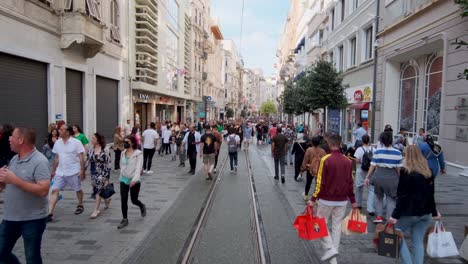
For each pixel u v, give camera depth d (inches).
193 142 502.3
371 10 807.7
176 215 288.8
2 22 440.1
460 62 466.3
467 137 453.7
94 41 610.9
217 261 197.9
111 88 809.5
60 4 563.8
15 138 148.4
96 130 717.9
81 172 282.4
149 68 1029.8
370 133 801.6
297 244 226.5
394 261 197.5
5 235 149.0
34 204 149.2
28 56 489.1
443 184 418.0
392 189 238.7
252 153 854.5
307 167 345.1
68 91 615.2
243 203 334.6
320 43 1407.5
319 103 807.1
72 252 206.5
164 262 194.9
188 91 1659.7
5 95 455.2
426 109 606.5
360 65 871.7
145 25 981.2
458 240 226.5
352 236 238.7
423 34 560.7
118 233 241.9
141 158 265.4
